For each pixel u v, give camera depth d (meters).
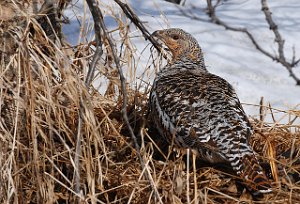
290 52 16.30
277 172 8.90
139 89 10.67
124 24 10.50
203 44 16.00
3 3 8.79
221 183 8.60
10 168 8.05
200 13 17.83
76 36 14.10
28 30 8.53
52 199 8.22
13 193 8.34
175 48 10.38
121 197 8.48
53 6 9.31
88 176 8.13
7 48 8.75
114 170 8.71
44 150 8.32
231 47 16.05
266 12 8.07
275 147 9.53
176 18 17.02
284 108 13.45
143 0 18.12
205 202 7.98
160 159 9.38
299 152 9.45
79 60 9.74
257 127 9.98
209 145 8.32
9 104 8.75
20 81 8.51
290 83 14.80
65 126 8.62
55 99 8.84
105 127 9.45
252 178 8.05
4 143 8.45
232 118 8.45
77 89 8.38
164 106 8.87
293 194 8.46
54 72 8.49
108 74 9.84
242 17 17.94
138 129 9.80
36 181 8.28
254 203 8.33
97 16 7.75
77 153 7.75
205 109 8.55
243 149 8.21
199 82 9.06
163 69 9.98
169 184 8.41
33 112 8.27
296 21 17.83
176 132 8.66
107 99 9.88
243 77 14.91
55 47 8.46
